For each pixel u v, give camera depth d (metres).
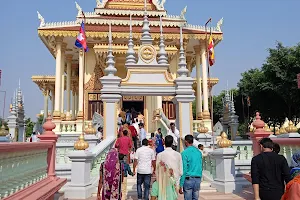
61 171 11.48
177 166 7.23
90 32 26.88
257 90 40.31
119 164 7.20
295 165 6.23
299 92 34.19
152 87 14.33
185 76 14.60
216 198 9.81
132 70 14.38
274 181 5.52
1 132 15.37
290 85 34.66
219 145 11.23
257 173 5.63
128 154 11.09
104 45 26.58
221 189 10.79
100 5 30.45
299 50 34.22
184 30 28.59
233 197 9.95
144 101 28.78
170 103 28.75
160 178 6.70
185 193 7.58
